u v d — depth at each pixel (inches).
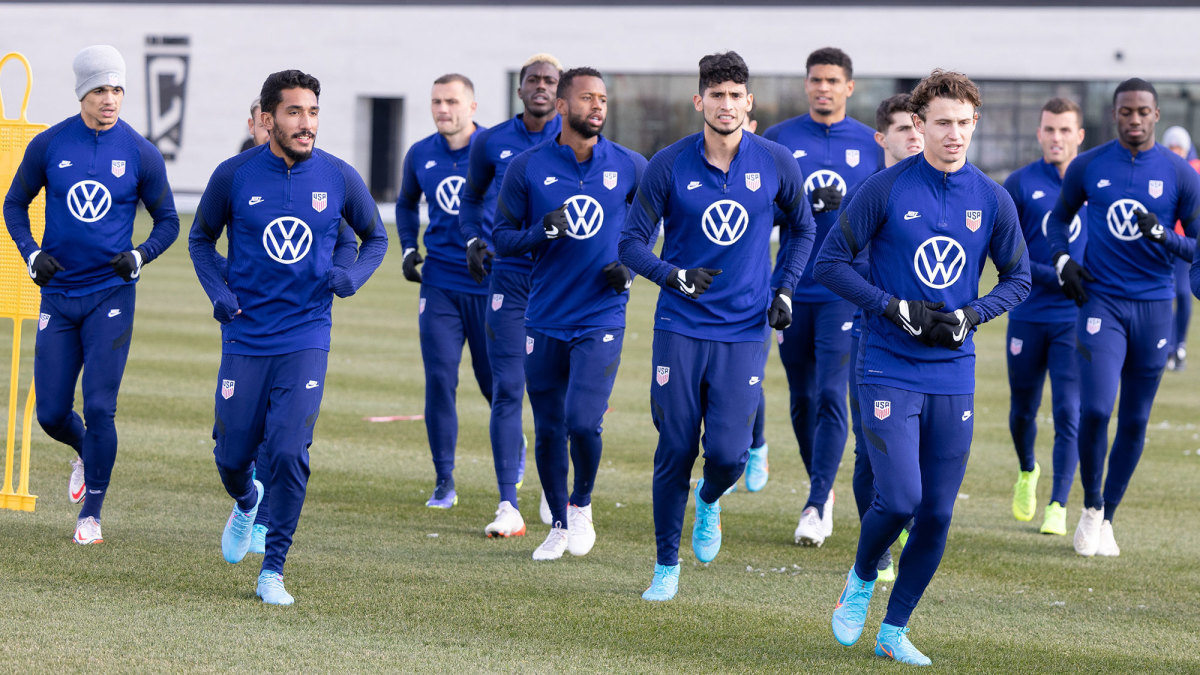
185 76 5718.5
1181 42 4778.5
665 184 743.1
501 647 644.7
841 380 942.4
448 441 1005.2
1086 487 914.1
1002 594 799.1
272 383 719.7
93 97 815.7
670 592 752.3
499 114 5511.8
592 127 824.9
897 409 636.1
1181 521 1014.4
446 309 1023.0
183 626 653.9
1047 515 982.4
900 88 5108.3
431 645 642.8
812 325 973.8
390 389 1561.3
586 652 642.8
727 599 759.7
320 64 5639.8
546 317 847.1
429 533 905.5
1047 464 1266.0
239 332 721.6
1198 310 2910.9
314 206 719.1
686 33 5295.3
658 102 5369.1
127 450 1131.3
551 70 958.4
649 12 5324.8
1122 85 914.7
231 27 5669.3
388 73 5595.5
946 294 647.1
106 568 758.5
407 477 1101.7
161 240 840.3
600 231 836.6
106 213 820.6
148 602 693.9
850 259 655.1
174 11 5698.8
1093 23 4849.9
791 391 1013.2
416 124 5595.5
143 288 2642.7
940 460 644.1
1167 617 754.8
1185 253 897.5
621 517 976.9
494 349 934.4
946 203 644.1
